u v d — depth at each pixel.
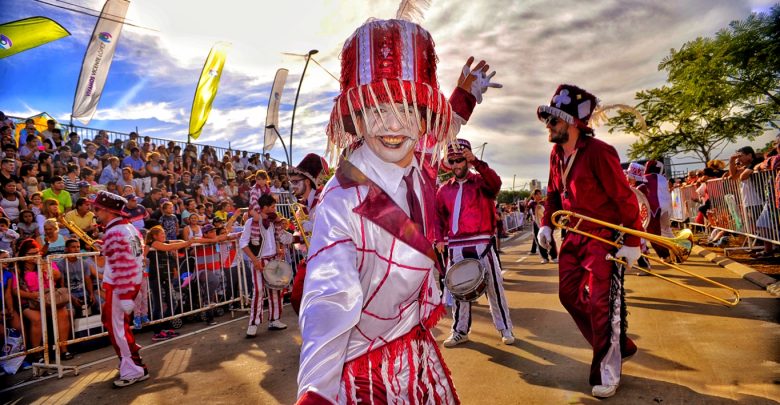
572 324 4.95
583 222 3.21
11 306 4.75
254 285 5.66
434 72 1.47
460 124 2.24
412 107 1.42
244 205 11.57
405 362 1.49
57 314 4.93
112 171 9.16
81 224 6.75
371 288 1.37
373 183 1.36
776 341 3.83
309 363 1.13
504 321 4.43
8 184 6.55
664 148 18.41
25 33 8.28
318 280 1.23
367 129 1.38
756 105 15.03
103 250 4.21
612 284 3.08
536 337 4.59
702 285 6.43
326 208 1.33
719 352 3.71
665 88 17.47
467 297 3.78
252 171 13.86
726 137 16.89
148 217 7.61
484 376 3.65
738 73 14.05
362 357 1.44
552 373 3.59
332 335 1.15
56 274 5.14
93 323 5.39
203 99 11.80
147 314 5.66
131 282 4.14
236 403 3.56
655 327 4.54
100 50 9.51
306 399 1.09
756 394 2.94
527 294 6.83
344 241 1.29
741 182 8.76
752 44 13.06
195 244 6.43
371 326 1.43
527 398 3.18
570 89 3.14
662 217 7.55
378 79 1.35
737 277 6.88
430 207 1.54
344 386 1.39
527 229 27.45
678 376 3.30
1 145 7.49
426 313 1.58
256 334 5.70
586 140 3.18
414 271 1.37
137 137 11.18
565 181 3.31
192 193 10.44
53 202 6.47
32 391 4.21
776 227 7.57
